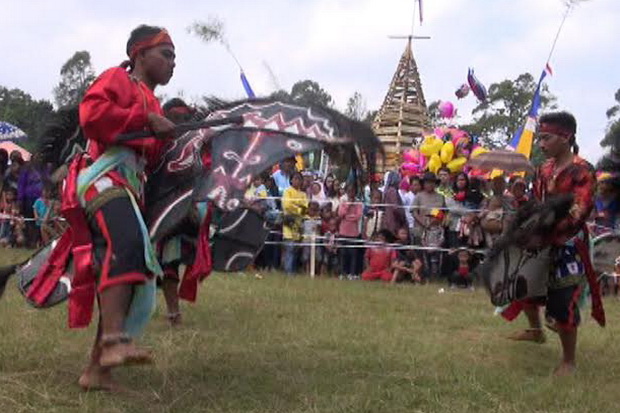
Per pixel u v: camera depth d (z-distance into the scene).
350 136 3.99
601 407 3.98
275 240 10.94
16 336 5.07
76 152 4.28
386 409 3.82
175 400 3.80
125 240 3.56
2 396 3.76
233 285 8.34
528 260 4.67
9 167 12.64
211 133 4.06
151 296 3.68
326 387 4.18
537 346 5.59
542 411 3.89
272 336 5.48
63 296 3.88
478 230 10.18
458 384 4.30
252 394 4.02
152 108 3.82
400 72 18.47
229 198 3.94
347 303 7.40
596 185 4.66
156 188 3.94
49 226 9.28
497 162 10.58
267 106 4.28
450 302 8.07
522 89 30.44
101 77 3.73
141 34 3.97
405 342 5.44
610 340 5.95
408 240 10.59
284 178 11.43
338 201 10.75
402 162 14.87
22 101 35.84
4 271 4.05
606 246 5.57
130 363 3.47
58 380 4.14
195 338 5.30
